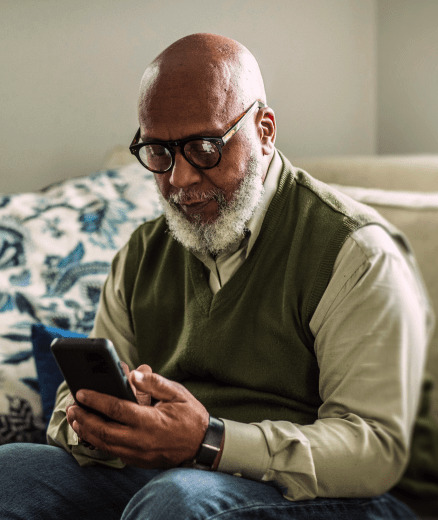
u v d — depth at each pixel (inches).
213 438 35.6
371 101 76.6
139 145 39.6
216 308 41.3
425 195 51.4
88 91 77.9
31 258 58.0
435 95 72.3
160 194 41.1
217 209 39.4
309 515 35.4
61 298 56.4
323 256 38.9
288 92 76.8
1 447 43.0
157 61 39.2
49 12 76.7
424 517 40.1
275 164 42.2
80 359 34.2
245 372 40.7
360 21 75.5
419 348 37.8
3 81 77.4
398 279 38.0
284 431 36.1
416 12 72.4
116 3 76.5
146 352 45.6
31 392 52.8
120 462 42.6
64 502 40.1
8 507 39.1
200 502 33.2
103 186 63.8
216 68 38.0
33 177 79.1
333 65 76.5
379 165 58.0
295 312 39.4
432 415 43.1
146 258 46.2
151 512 33.7
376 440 35.6
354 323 37.5
